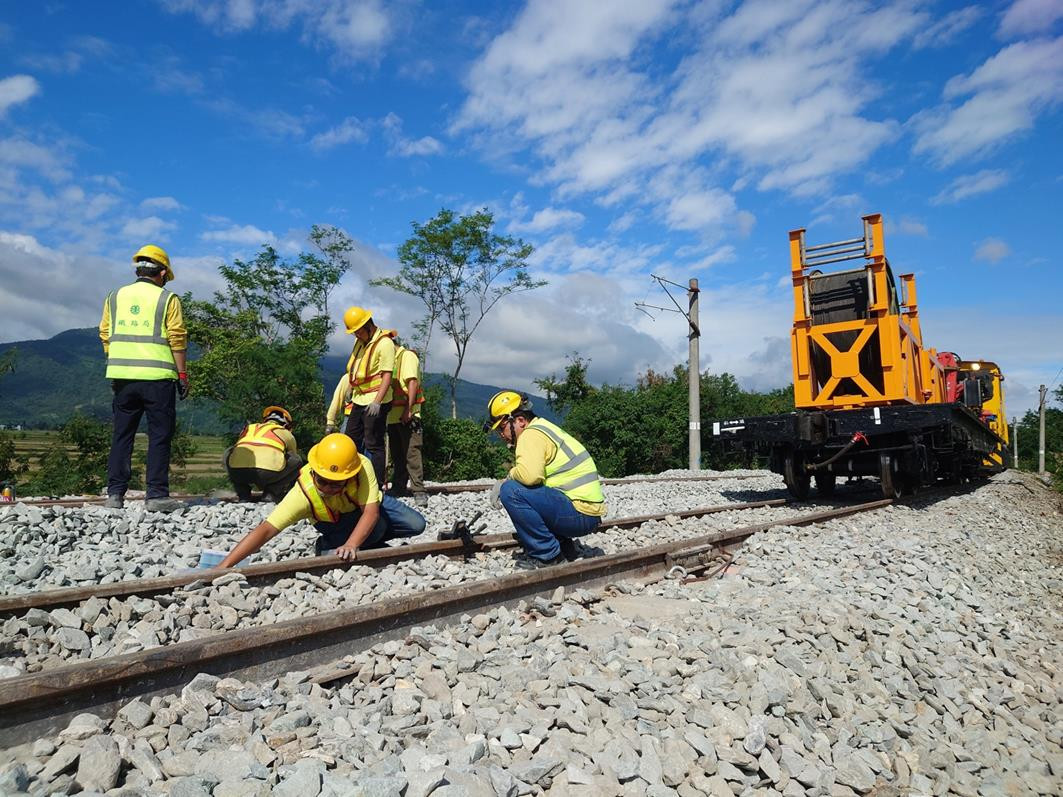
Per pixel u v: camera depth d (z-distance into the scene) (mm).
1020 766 3434
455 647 3703
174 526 6176
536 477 5656
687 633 4242
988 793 3043
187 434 16297
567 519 5809
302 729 2652
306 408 15750
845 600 5242
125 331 6781
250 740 2518
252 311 29141
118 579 4672
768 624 4383
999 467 19250
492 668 3447
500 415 5914
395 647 3562
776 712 3221
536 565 5977
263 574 4465
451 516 8289
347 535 5395
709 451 28625
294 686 3082
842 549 7070
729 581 5863
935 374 13688
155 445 6867
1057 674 4926
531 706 3014
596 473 6039
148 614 3654
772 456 11711
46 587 4418
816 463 11562
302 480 4848
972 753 3455
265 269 29188
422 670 3328
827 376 11148
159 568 5004
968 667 4543
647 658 3688
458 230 29734
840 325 10773
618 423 27250
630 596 5223
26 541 5227
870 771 2980
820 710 3383
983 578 7227
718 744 2926
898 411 9992
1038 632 5988
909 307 12281
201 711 2713
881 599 5461
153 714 2691
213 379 24625
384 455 8375
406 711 2914
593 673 3404
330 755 2465
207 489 13539
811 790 2752
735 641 4004
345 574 4812
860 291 10852
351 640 3549
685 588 5602
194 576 4152
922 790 2965
